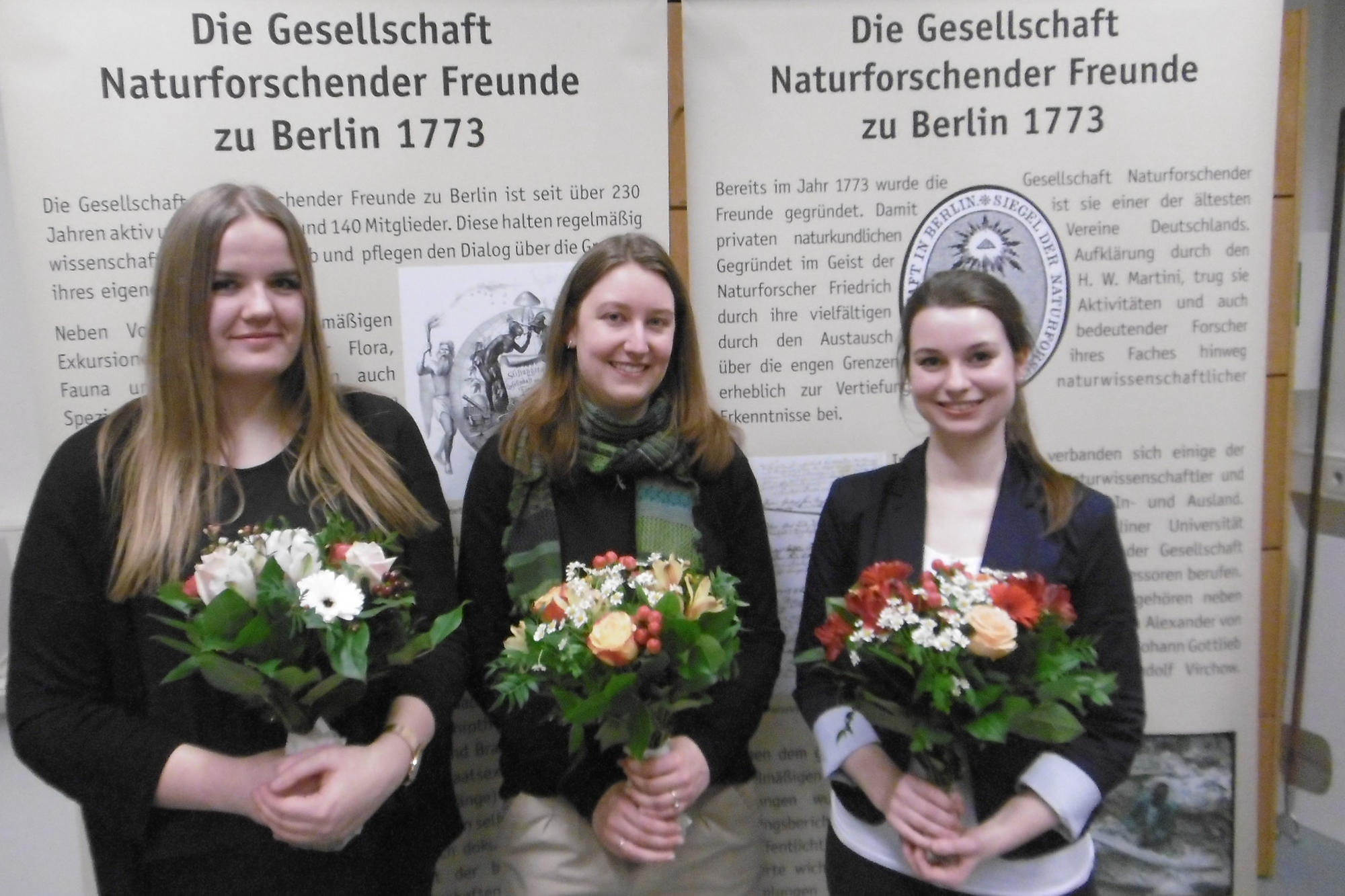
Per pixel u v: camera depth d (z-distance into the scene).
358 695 1.17
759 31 1.72
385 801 1.31
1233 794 1.92
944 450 1.38
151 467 1.24
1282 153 1.85
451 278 1.72
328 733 1.20
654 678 1.19
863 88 1.74
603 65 1.69
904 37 1.73
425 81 1.67
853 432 1.83
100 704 1.23
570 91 1.69
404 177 1.68
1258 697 1.95
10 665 1.23
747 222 1.77
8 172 1.87
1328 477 2.42
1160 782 1.92
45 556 1.22
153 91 1.62
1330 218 2.51
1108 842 1.94
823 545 1.47
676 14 1.72
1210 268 1.81
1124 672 1.29
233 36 1.62
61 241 1.64
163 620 1.12
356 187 1.68
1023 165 1.77
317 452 1.33
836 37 1.73
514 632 1.25
